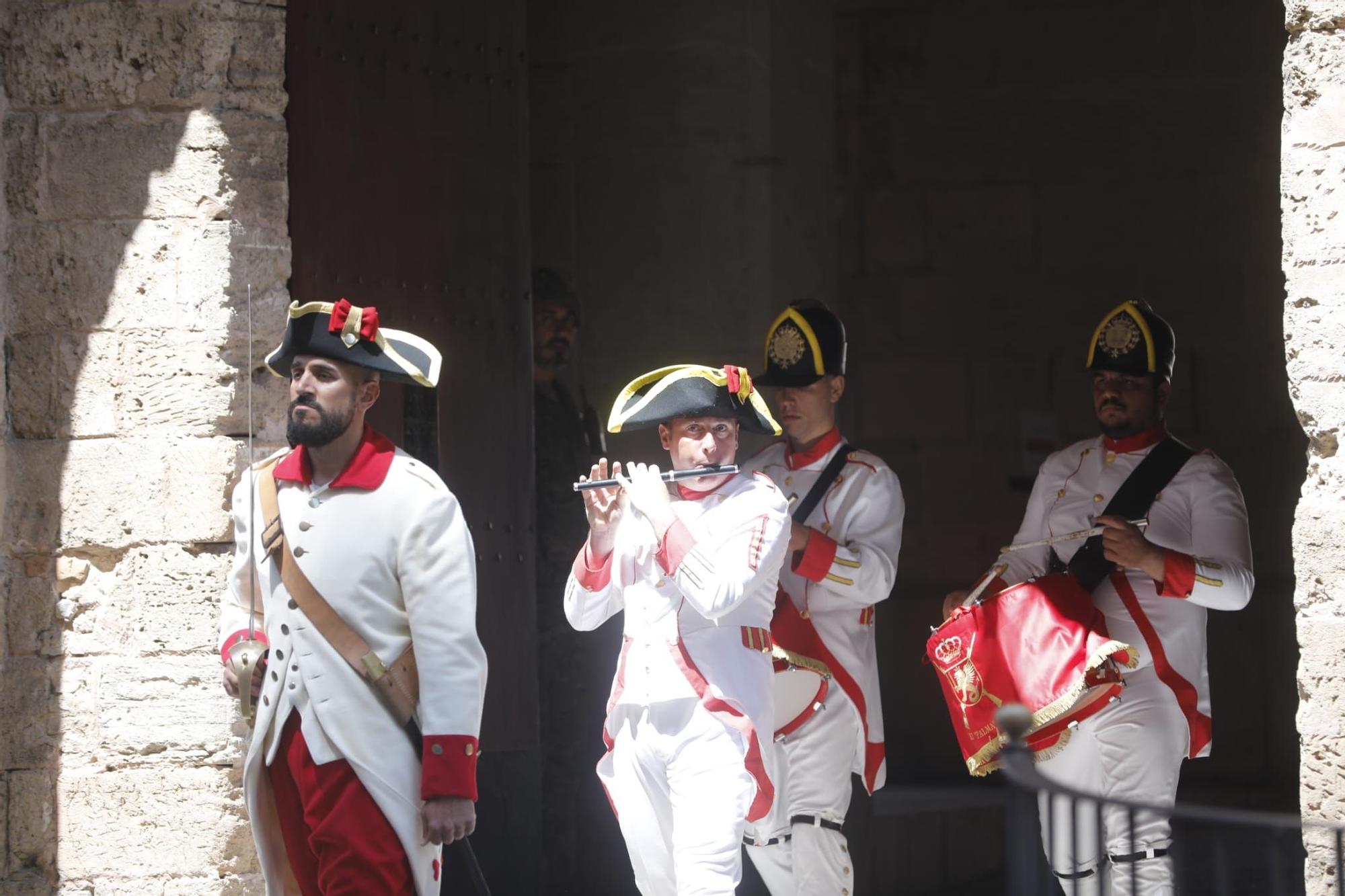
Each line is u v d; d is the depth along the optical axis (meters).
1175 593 19.72
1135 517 20.98
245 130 19.95
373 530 16.16
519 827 24.11
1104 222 34.19
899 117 34.59
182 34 19.77
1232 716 33.09
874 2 34.62
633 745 17.75
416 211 22.89
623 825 17.94
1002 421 34.28
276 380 20.02
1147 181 34.03
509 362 24.00
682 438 18.31
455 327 23.34
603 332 30.20
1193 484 20.94
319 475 16.62
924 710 33.56
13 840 19.48
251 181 19.97
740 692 17.64
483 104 23.73
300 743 16.03
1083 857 19.95
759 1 30.06
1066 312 34.25
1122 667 19.86
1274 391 33.44
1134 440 21.48
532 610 24.25
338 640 16.02
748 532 17.70
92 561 19.67
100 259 19.72
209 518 19.39
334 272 21.89
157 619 19.45
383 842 15.81
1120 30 34.12
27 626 19.64
